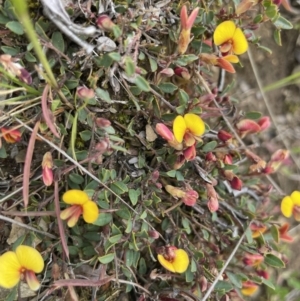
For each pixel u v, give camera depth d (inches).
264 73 6.8
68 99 5.0
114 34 4.7
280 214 6.9
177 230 5.8
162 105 5.7
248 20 6.4
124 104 5.4
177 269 5.2
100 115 5.3
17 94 5.1
